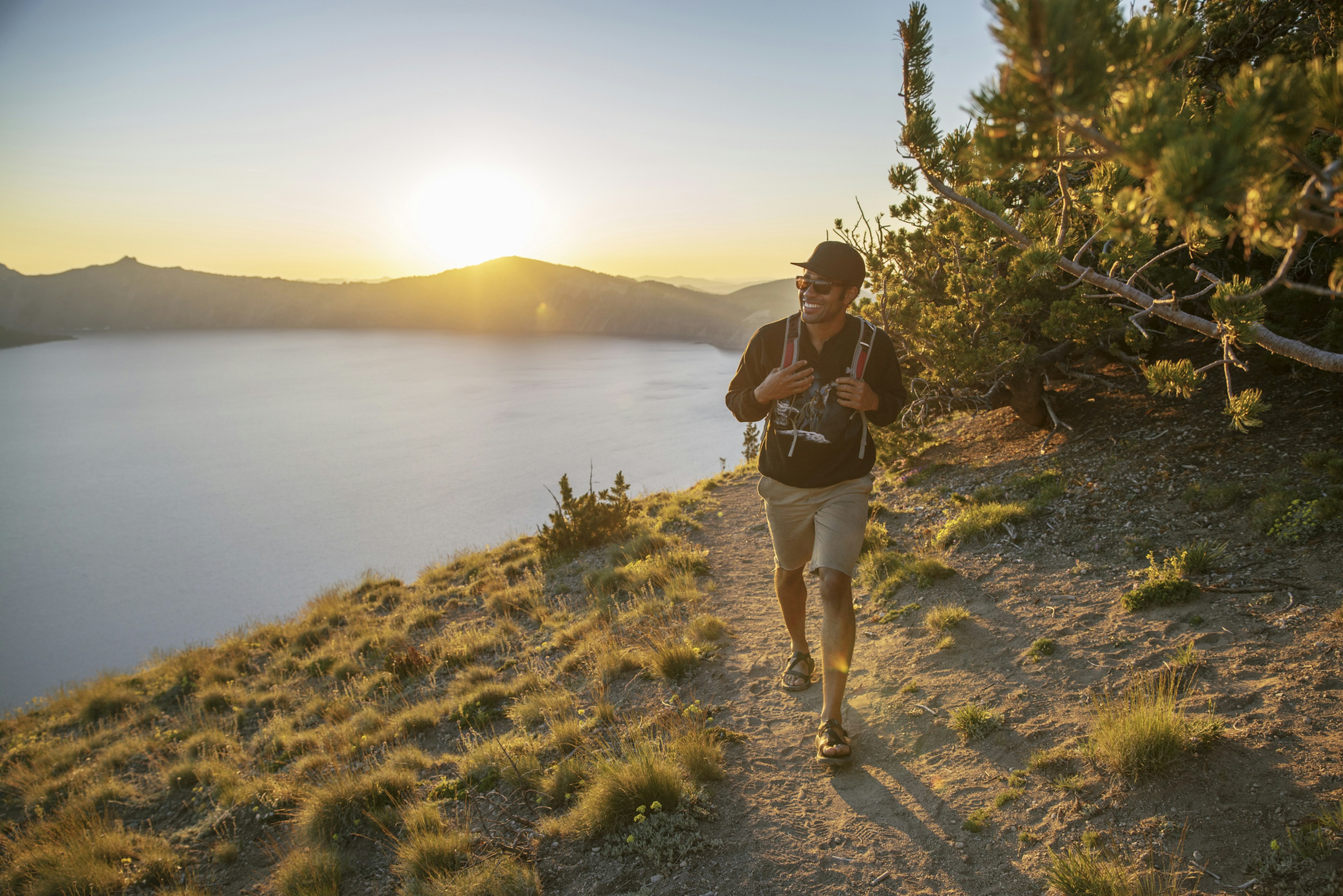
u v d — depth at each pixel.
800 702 4.09
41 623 110.62
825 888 2.59
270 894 3.94
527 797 3.75
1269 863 2.17
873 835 2.83
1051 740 3.14
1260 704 2.93
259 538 154.12
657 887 2.76
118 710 9.97
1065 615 4.41
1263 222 1.08
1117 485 6.26
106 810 5.80
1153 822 2.47
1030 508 6.30
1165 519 5.39
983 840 2.65
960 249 7.59
